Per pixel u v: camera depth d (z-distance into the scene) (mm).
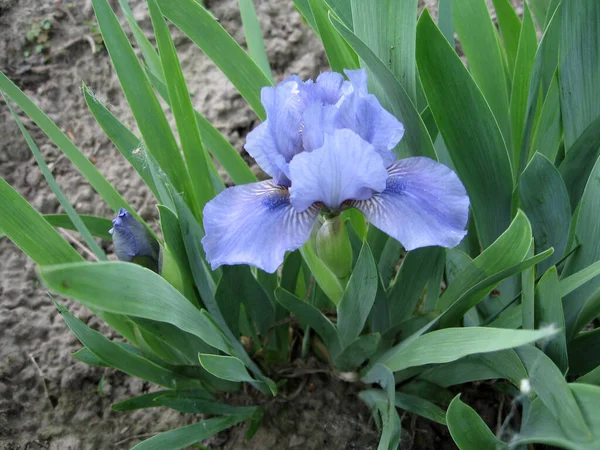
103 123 220
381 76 192
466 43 244
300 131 175
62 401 281
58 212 347
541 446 220
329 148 155
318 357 263
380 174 164
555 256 216
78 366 287
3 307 308
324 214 185
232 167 264
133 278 151
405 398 226
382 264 243
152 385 283
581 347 210
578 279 173
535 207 209
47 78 385
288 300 210
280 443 253
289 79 179
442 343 170
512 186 219
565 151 227
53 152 361
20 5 400
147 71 249
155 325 208
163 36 194
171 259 202
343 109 170
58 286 128
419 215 169
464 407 162
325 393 258
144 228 206
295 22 396
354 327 213
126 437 270
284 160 173
